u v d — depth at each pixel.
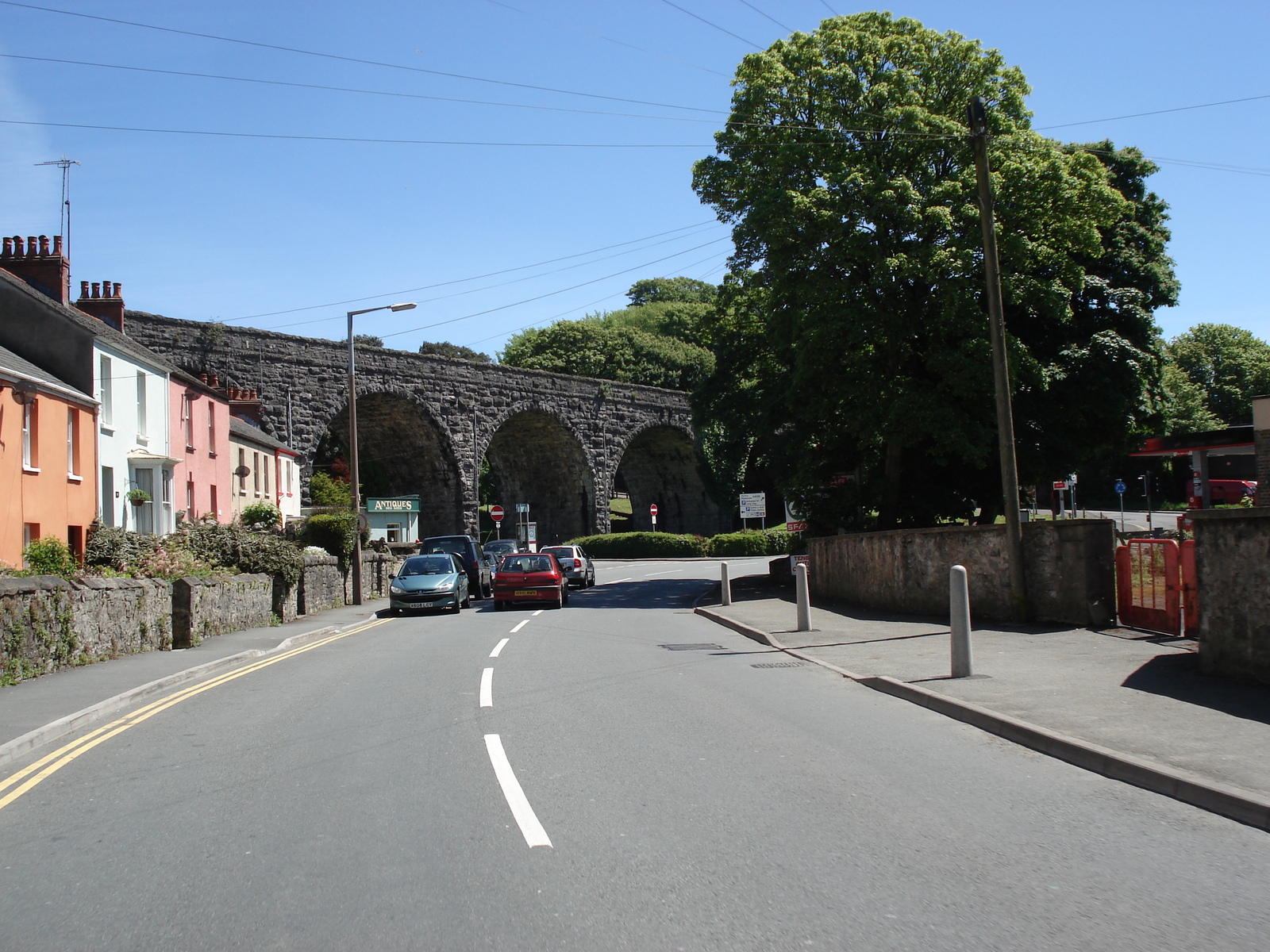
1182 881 4.88
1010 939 4.26
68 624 14.07
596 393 62.19
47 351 25.55
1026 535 15.98
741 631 18.69
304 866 5.38
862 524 30.92
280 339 44.09
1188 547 12.80
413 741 8.59
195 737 9.16
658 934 4.38
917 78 26.11
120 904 4.89
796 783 6.89
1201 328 83.44
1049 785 6.75
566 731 8.89
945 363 24.66
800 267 26.33
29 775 7.82
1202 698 9.08
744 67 27.92
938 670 11.61
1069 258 26.38
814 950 4.18
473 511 53.50
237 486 36.97
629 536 61.41
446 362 52.06
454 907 4.73
